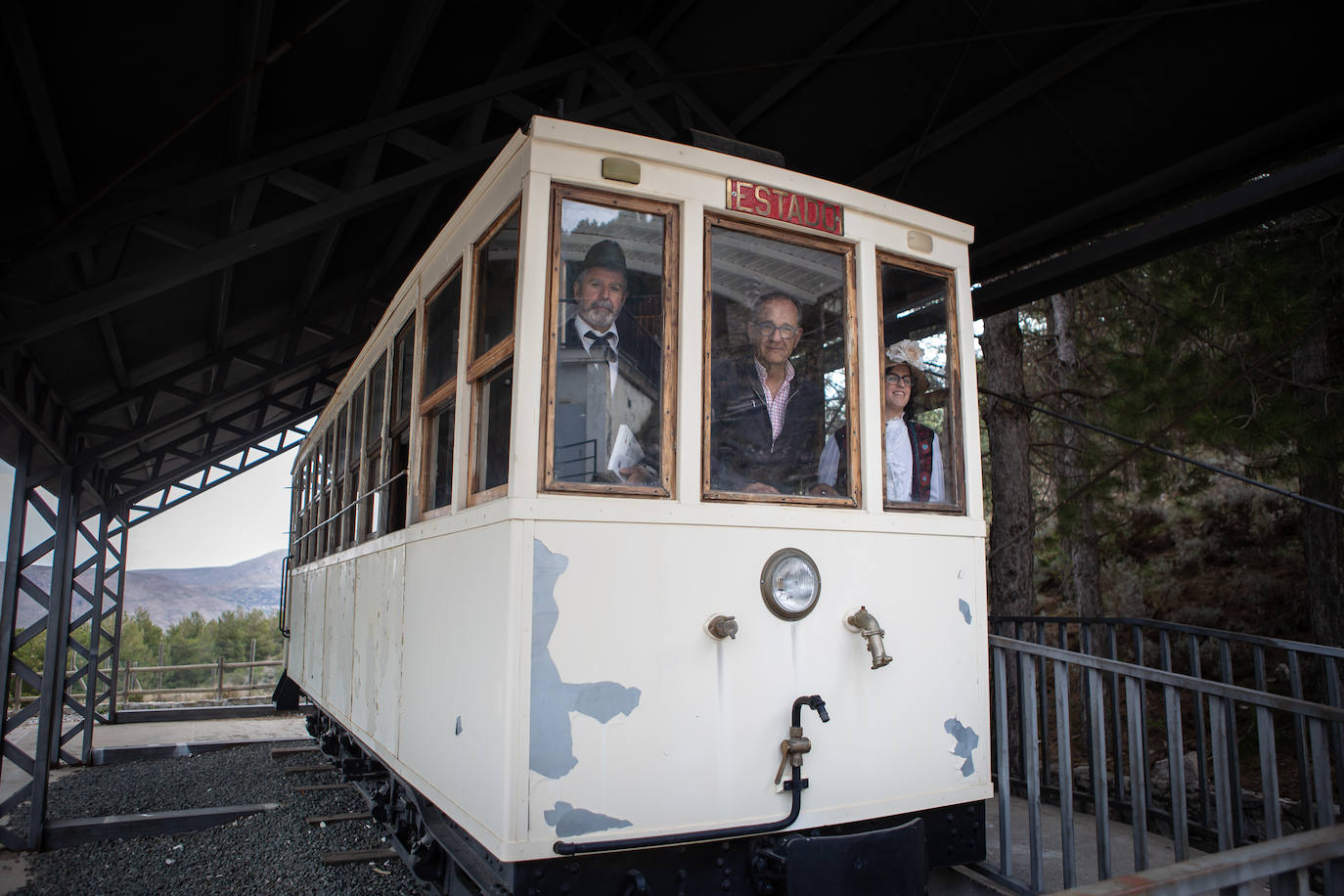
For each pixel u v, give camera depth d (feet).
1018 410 23.35
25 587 20.59
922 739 10.11
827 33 17.89
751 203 9.93
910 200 21.22
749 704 9.05
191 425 36.88
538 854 7.91
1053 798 17.80
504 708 8.09
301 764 28.04
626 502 8.79
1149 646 33.73
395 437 14.64
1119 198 17.30
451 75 17.78
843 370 10.37
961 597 10.74
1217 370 21.47
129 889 15.64
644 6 19.16
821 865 8.38
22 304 15.92
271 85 14.76
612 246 9.29
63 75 11.80
